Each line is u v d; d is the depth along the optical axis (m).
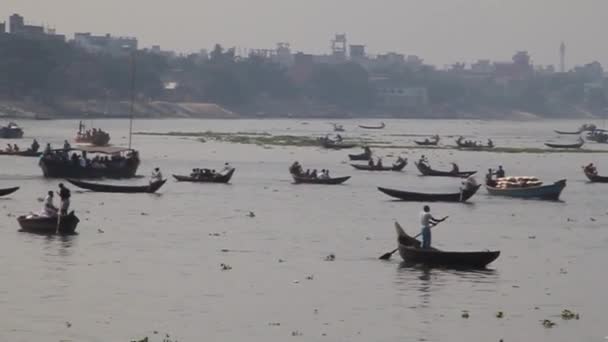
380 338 151.00
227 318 160.12
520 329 157.38
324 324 157.88
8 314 159.25
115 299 170.12
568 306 172.50
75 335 149.12
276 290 179.75
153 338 148.62
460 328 157.12
